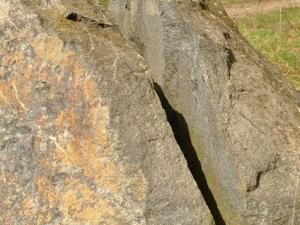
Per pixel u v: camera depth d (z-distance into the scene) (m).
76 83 2.59
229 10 7.81
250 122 2.90
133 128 2.58
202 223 2.63
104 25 2.77
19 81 2.66
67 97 2.60
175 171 2.61
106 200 2.58
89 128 2.58
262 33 6.52
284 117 3.01
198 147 3.05
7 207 2.67
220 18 3.43
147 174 2.58
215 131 2.90
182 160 2.63
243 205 2.79
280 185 2.81
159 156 2.60
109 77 2.57
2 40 2.69
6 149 2.67
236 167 2.80
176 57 3.14
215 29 3.14
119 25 3.90
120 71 2.59
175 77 3.18
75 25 2.69
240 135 2.86
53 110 2.62
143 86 2.61
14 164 2.65
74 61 2.59
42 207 2.62
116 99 2.57
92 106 2.57
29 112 2.64
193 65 3.01
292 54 5.83
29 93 2.64
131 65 2.62
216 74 2.93
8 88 2.68
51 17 2.69
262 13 7.51
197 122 3.03
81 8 2.78
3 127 2.67
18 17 2.68
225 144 2.85
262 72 3.20
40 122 2.63
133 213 2.57
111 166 2.57
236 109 2.91
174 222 2.60
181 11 3.15
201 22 3.15
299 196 2.82
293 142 2.91
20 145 2.65
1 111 2.68
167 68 3.20
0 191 2.68
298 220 2.84
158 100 2.63
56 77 2.61
